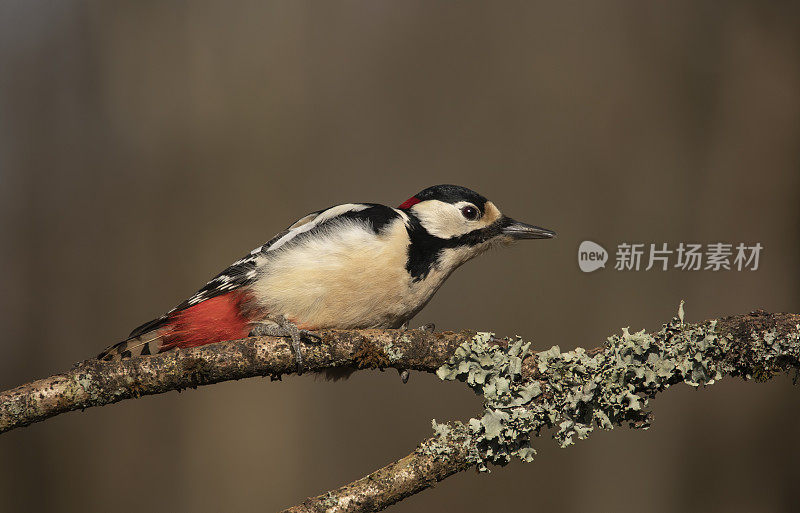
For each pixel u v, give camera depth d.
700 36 12.85
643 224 12.50
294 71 13.12
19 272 12.71
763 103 12.55
